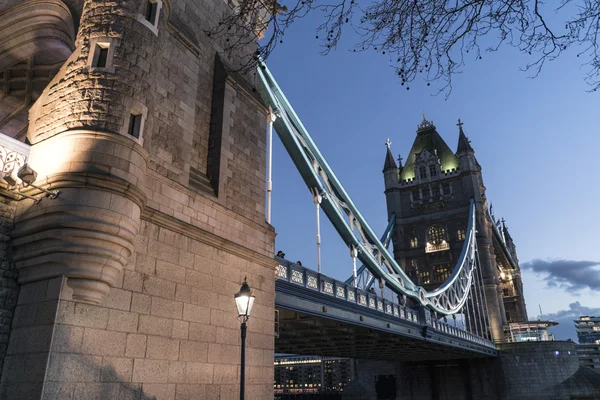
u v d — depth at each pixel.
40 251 7.88
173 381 9.27
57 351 7.33
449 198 80.38
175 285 9.93
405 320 27.25
